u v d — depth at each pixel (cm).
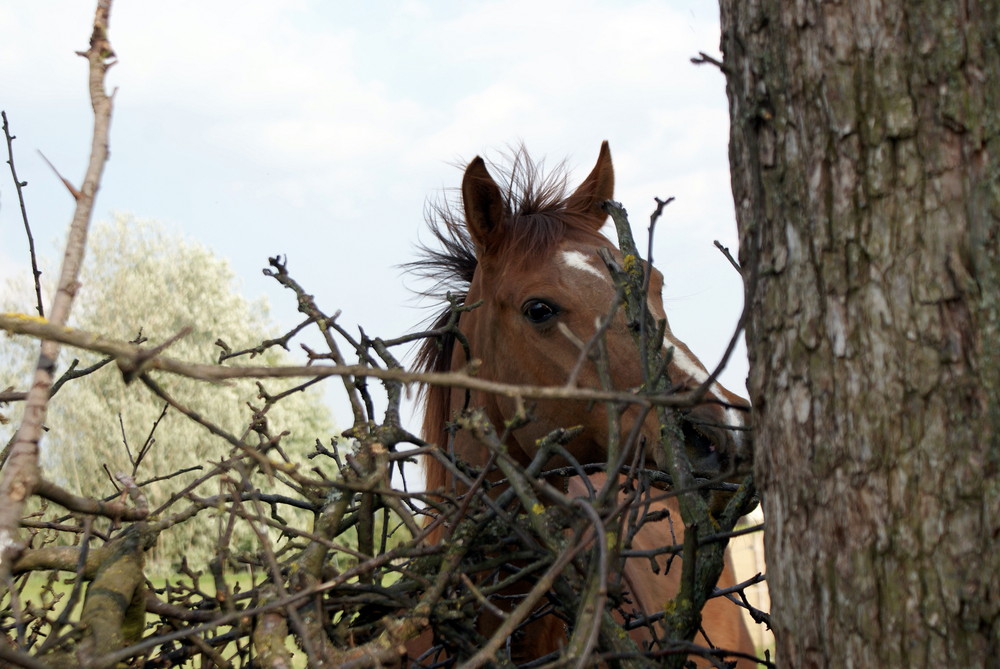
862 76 130
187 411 141
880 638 126
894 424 126
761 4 142
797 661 139
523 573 165
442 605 160
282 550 178
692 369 248
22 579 200
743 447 226
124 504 158
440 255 364
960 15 124
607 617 152
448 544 168
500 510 164
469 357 230
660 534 405
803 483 136
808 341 135
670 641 156
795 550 138
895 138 127
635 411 254
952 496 122
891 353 127
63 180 127
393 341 210
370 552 183
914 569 124
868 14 129
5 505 114
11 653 105
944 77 125
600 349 158
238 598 156
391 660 142
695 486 156
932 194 125
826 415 133
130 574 146
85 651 124
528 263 291
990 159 123
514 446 295
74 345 113
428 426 319
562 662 132
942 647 121
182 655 158
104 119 132
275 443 174
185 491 159
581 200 338
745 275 149
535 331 280
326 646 143
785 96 139
